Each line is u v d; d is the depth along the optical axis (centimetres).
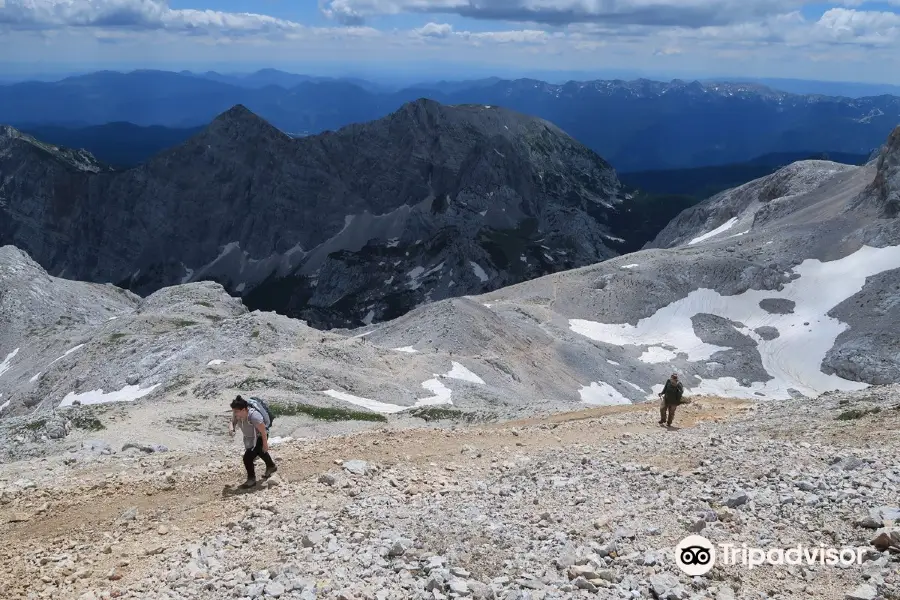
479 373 9500
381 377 8106
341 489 1683
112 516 1645
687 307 16025
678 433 2427
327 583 1125
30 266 17238
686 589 1000
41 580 1288
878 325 13838
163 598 1130
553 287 17425
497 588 1048
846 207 18725
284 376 6975
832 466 1591
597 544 1201
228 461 2056
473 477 1803
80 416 4738
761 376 13300
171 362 8119
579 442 2270
